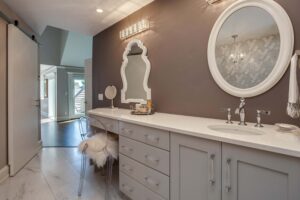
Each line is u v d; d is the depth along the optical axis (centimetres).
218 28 172
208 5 180
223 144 111
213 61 175
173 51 215
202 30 186
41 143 379
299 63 116
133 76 276
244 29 156
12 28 248
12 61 249
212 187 117
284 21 134
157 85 238
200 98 190
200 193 124
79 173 257
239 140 102
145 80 251
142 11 257
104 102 349
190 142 129
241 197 104
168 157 144
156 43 237
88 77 450
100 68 361
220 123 154
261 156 96
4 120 243
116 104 315
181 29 206
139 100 264
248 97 155
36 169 271
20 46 270
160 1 230
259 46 147
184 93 205
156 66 238
